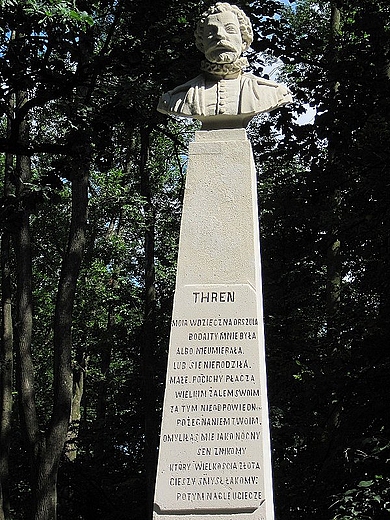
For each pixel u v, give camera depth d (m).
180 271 8.85
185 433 8.36
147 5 15.75
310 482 15.80
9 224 15.99
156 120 16.08
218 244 8.91
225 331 8.62
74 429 24.95
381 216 17.42
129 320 26.91
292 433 18.09
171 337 8.65
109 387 26.56
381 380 15.51
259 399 8.39
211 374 8.50
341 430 15.28
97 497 22.84
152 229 23.05
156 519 8.17
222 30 9.48
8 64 14.85
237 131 9.31
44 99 15.23
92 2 14.42
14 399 27.61
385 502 13.07
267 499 8.17
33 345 28.77
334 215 18.08
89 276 27.67
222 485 8.20
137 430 23.75
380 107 17.62
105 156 16.09
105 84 16.88
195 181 9.12
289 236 20.33
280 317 20.73
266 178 22.53
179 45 15.88
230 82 9.52
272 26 18.67
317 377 15.98
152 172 27.64
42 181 15.77
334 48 18.91
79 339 27.98
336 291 20.02
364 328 16.92
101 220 29.38
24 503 23.33
